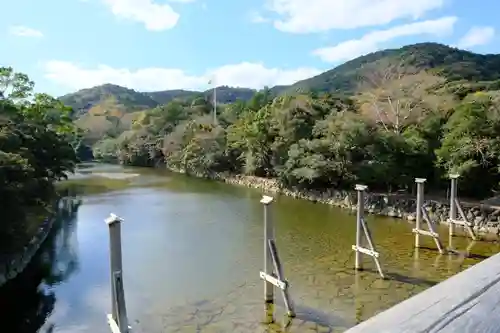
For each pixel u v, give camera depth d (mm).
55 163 22125
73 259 13750
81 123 68625
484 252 13492
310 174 22688
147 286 10891
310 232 16562
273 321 8734
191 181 34219
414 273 11586
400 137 20859
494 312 1071
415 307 1125
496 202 17000
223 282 11156
